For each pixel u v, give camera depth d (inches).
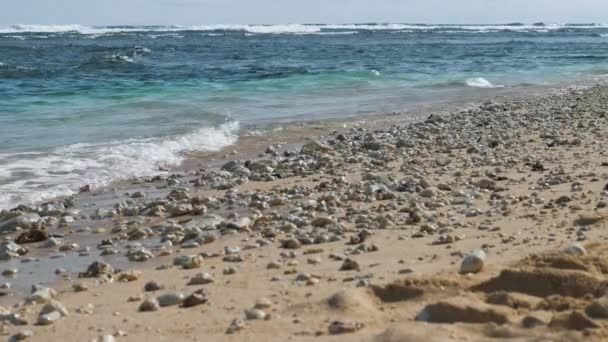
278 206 409.1
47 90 1090.7
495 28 6909.5
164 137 674.8
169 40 3752.5
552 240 279.7
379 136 687.7
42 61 1828.2
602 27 7746.1
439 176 479.8
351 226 341.7
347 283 234.8
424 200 398.0
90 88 1130.7
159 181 508.7
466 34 5191.9
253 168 542.0
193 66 1675.7
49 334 203.0
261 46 2979.8
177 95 1043.3
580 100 970.7
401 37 4397.1
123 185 495.8
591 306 180.4
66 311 223.3
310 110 910.4
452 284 209.2
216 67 1644.9
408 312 195.6
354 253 282.7
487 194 410.9
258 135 713.6
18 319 216.2
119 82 1243.8
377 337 176.7
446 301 190.1
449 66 1764.3
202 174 531.8
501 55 2319.1
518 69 1684.3
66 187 482.9
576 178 443.2
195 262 281.0
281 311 206.4
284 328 191.0
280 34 4928.6
